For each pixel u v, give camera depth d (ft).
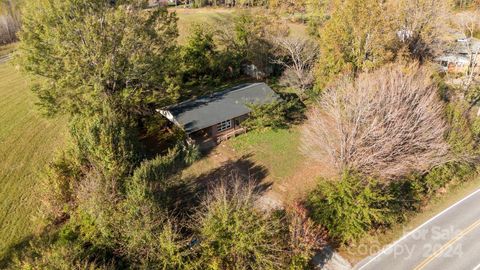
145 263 58.23
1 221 78.23
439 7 129.18
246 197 67.05
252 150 107.04
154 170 69.82
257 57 153.79
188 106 114.21
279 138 112.88
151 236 59.88
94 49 95.55
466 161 90.07
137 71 101.65
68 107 97.55
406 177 83.30
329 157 84.23
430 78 105.91
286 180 93.86
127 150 78.59
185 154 101.76
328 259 70.38
